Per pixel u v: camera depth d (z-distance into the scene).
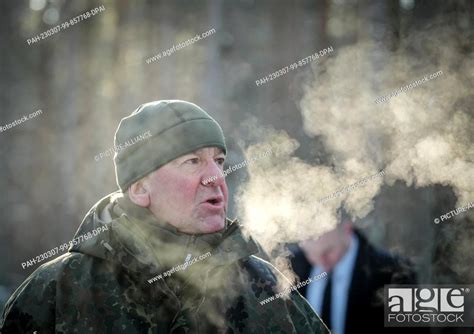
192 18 26.36
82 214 24.84
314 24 26.34
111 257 4.04
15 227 26.55
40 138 27.77
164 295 4.01
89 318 3.97
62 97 28.02
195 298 4.07
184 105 4.21
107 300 3.99
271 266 4.41
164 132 4.11
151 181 4.12
